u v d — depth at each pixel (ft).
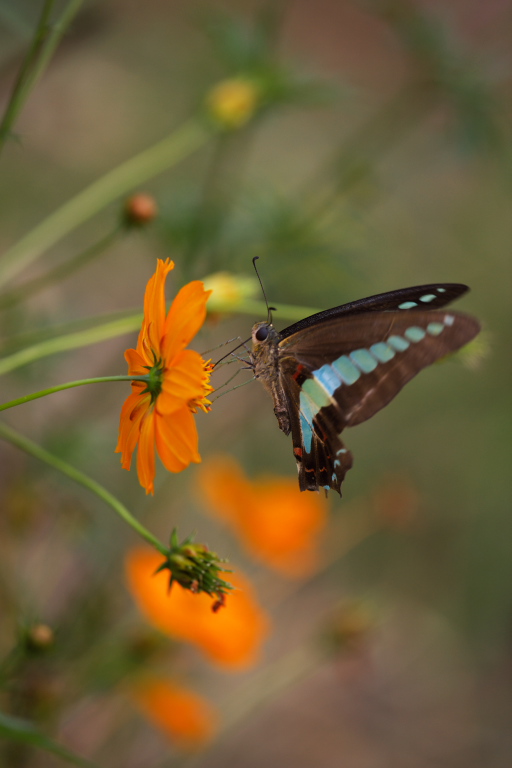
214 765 2.75
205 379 1.83
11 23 2.04
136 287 2.86
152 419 1.83
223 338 2.83
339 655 2.30
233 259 2.28
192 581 1.89
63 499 2.24
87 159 2.88
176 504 2.49
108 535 2.27
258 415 2.71
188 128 2.24
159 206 2.24
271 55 2.27
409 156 2.79
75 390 2.49
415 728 3.10
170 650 2.22
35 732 1.86
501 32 3.04
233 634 2.16
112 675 2.16
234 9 2.48
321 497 3.21
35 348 1.97
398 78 3.17
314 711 3.04
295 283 2.33
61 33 1.96
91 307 2.69
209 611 2.16
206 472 2.35
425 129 2.75
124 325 2.00
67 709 2.23
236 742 2.84
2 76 2.43
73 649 2.19
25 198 2.66
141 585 2.15
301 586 3.16
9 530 2.23
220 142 2.30
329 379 1.98
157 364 1.84
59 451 2.23
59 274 2.09
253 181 2.35
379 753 3.00
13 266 2.09
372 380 1.96
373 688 3.18
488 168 3.18
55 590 2.28
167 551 1.89
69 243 2.77
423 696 3.19
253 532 2.34
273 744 2.89
